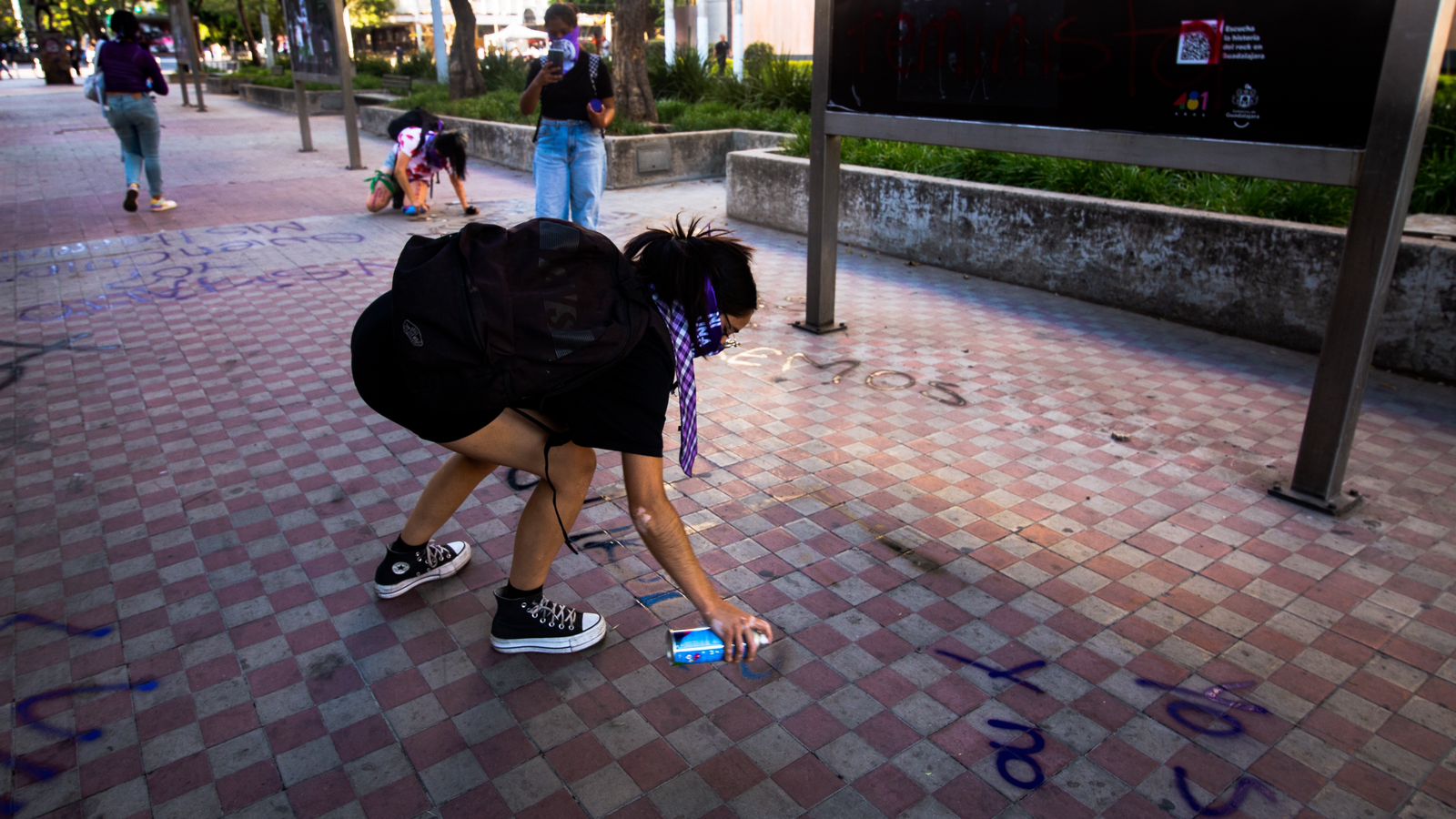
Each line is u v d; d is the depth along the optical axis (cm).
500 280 201
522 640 270
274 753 237
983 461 390
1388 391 459
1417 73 285
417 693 258
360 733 244
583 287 206
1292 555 320
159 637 281
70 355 521
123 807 221
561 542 259
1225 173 344
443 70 2220
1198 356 511
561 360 203
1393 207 301
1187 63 347
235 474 382
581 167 696
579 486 249
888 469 384
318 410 445
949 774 229
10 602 298
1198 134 350
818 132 507
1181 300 564
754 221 869
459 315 198
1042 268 636
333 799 223
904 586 305
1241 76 331
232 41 4144
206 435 418
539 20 3862
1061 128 396
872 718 248
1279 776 228
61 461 393
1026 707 251
